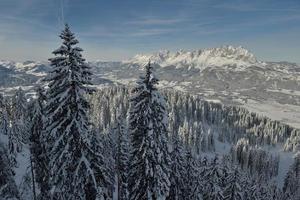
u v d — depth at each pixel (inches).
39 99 1294.3
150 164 990.4
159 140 993.5
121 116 1753.2
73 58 801.6
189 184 1679.4
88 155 860.0
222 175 1903.3
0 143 1673.2
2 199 1552.7
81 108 818.8
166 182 1010.7
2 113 2883.9
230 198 1781.5
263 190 2886.3
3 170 1588.3
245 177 2485.2
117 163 1723.7
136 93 999.6
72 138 826.8
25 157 2309.3
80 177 842.2
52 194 916.0
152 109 983.0
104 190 922.1
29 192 1797.5
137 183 1027.9
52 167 858.1
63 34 800.9
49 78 802.2
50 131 832.3
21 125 2340.1
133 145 1039.0
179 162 1515.7
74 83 813.9
